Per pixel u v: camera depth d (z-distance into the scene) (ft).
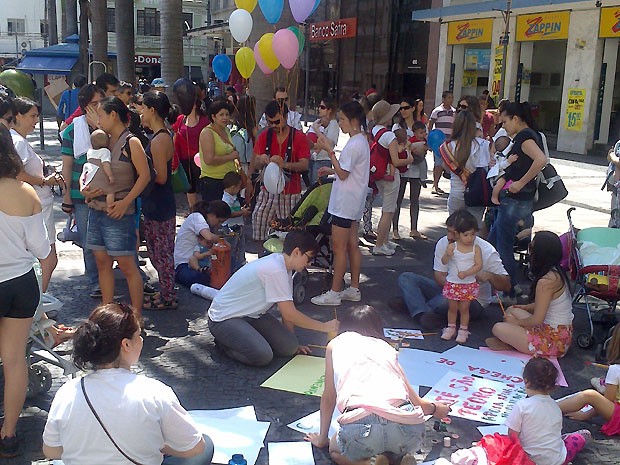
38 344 13.20
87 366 8.20
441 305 17.74
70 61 56.08
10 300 10.72
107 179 15.12
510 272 19.72
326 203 20.59
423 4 83.66
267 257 15.24
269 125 22.85
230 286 15.33
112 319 8.18
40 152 50.57
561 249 15.75
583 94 60.95
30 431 11.93
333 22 103.71
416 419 9.95
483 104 37.96
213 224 21.12
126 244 15.65
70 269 21.86
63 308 18.28
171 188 17.97
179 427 8.36
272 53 26.02
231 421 12.42
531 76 68.44
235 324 14.96
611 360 14.35
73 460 7.95
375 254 25.09
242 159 30.32
